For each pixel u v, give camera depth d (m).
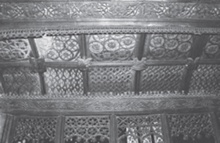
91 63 6.76
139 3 5.63
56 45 6.35
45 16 5.60
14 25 5.57
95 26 5.64
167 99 7.34
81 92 7.26
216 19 5.82
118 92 7.32
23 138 6.89
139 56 6.68
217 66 7.10
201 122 7.21
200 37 6.34
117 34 6.19
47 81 7.06
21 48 6.34
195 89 7.45
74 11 5.62
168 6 5.68
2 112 6.94
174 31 5.78
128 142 8.72
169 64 6.89
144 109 7.19
